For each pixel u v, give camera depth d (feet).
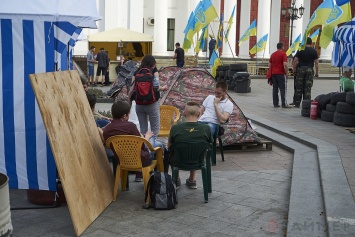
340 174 23.65
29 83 19.97
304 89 51.31
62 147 18.66
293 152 31.14
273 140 34.37
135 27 90.12
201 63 98.22
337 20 42.06
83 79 28.63
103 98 54.85
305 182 23.43
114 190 21.68
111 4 88.89
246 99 60.59
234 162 29.07
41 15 19.94
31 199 21.24
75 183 18.72
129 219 19.54
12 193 22.72
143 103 27.30
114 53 88.17
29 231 18.31
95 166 21.02
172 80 34.40
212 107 28.17
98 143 22.29
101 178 21.29
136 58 89.10
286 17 107.04
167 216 19.92
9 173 20.10
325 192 20.66
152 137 23.41
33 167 20.10
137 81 27.37
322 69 108.06
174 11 117.39
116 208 20.77
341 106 39.09
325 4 43.91
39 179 20.12
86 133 21.31
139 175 24.68
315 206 19.95
